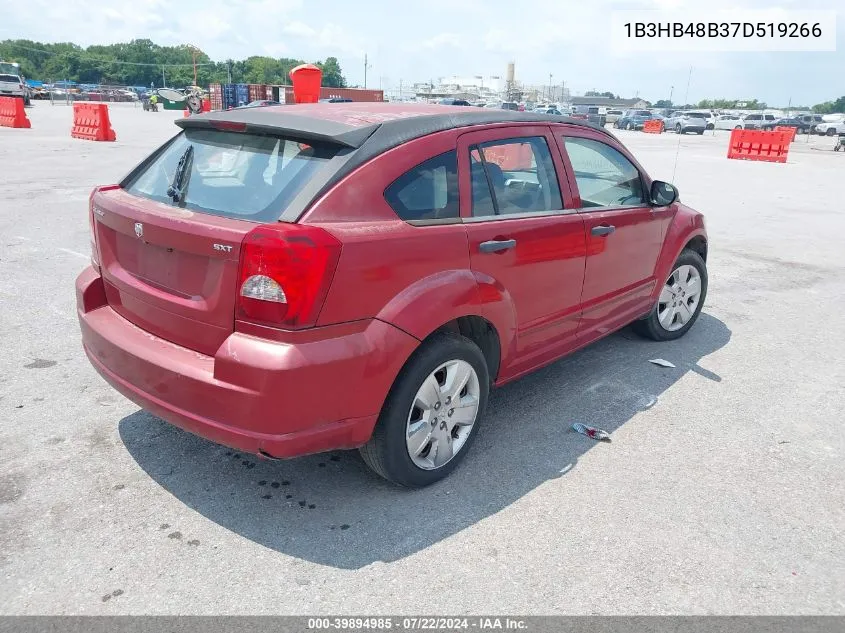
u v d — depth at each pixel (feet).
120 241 10.46
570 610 8.35
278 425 8.69
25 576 8.57
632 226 14.66
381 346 9.20
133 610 8.10
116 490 10.45
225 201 9.56
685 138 146.30
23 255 23.32
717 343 18.20
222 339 9.08
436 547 9.43
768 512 10.55
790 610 8.49
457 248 10.36
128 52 582.76
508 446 12.29
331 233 8.68
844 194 51.42
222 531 9.61
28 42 590.55
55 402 13.12
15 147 59.16
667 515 10.36
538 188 12.40
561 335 13.38
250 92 171.53
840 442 12.91
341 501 10.43
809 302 22.41
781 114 211.20
